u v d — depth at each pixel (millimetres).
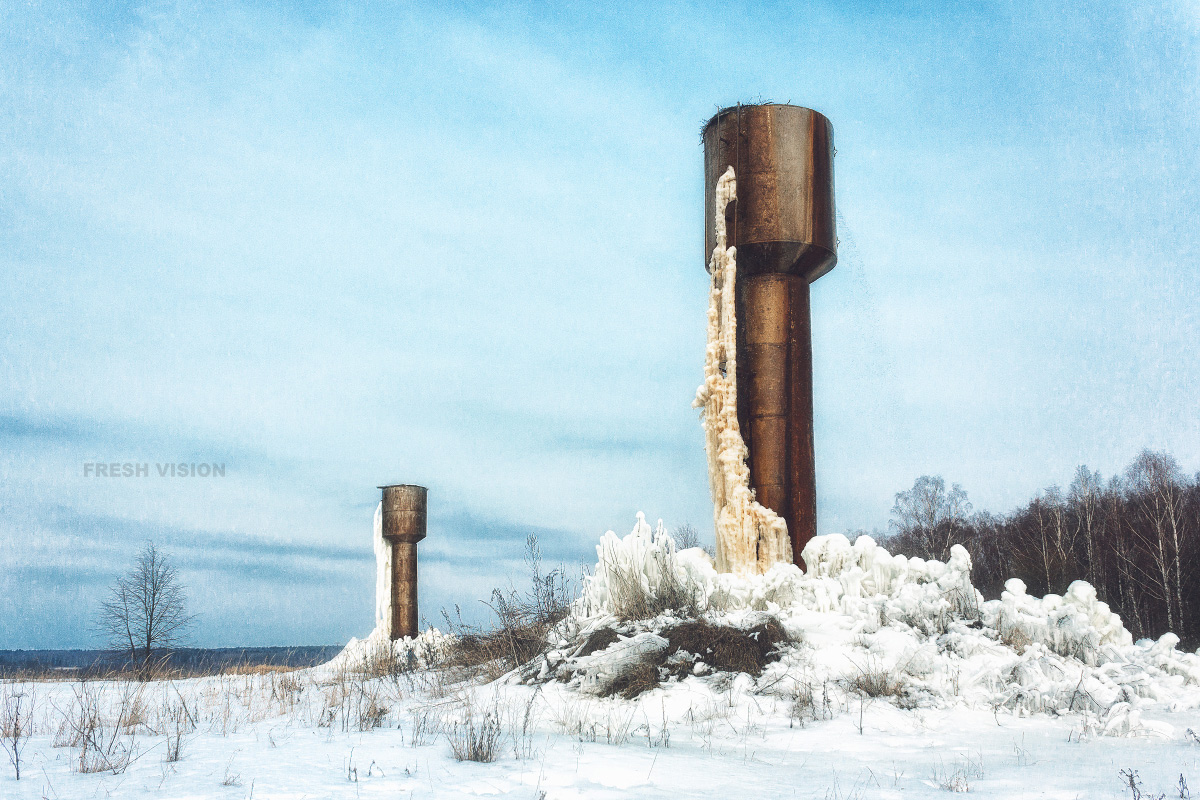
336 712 13297
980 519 59562
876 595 15117
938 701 11961
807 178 19797
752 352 19703
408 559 39469
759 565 18422
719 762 8914
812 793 7250
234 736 10570
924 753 9492
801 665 13445
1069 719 11133
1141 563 40062
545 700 13180
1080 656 13641
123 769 7824
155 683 19453
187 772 7656
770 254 19625
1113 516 42188
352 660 27266
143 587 41031
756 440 19328
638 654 13789
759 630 14336
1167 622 37875
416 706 14570
